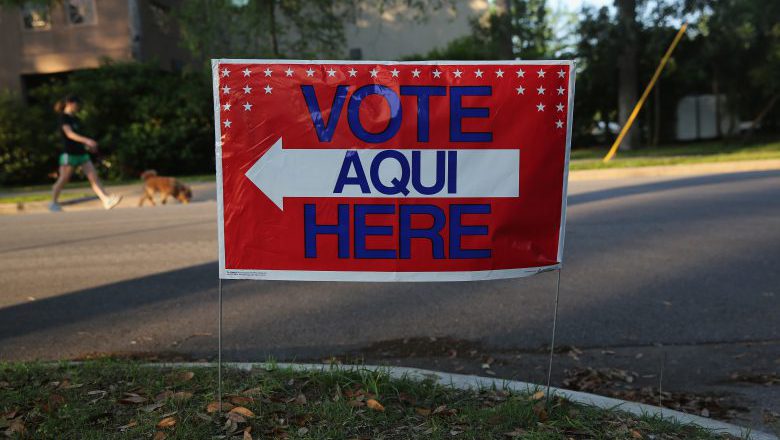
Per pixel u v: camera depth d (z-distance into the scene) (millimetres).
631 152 22188
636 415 3291
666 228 8352
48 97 21453
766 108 24375
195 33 18578
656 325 5016
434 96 3189
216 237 8781
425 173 3227
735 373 4137
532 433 3014
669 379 4074
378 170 3225
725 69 23594
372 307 5609
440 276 3287
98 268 7199
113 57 22359
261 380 3637
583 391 3883
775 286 5820
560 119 3215
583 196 11414
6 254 8070
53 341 4926
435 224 3258
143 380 3691
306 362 4406
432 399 3447
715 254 6980
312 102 3182
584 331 4934
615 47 22328
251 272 3275
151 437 3008
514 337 4844
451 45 24719
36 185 20016
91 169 12328
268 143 3201
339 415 3197
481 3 27406
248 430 3031
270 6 18500
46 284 6590
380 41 27500
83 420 3170
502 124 3203
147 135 20125
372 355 4535
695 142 28250
